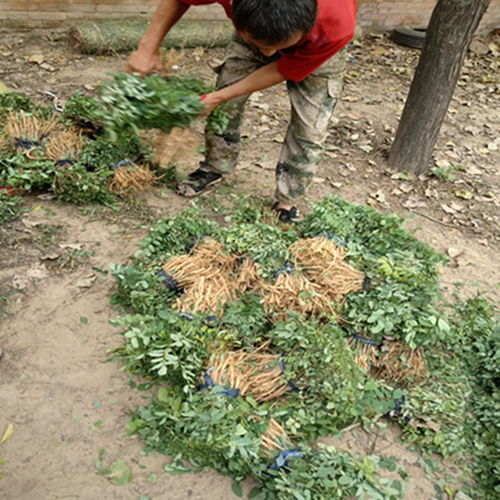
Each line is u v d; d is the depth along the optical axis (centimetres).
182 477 231
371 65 702
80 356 274
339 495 222
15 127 389
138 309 289
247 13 223
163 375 258
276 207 388
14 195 368
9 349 271
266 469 228
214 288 293
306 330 266
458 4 403
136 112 287
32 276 314
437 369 290
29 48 584
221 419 233
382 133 540
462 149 538
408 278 303
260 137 498
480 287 366
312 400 255
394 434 262
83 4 602
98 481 226
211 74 604
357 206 365
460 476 249
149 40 313
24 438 236
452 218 435
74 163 374
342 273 305
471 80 707
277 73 301
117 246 346
